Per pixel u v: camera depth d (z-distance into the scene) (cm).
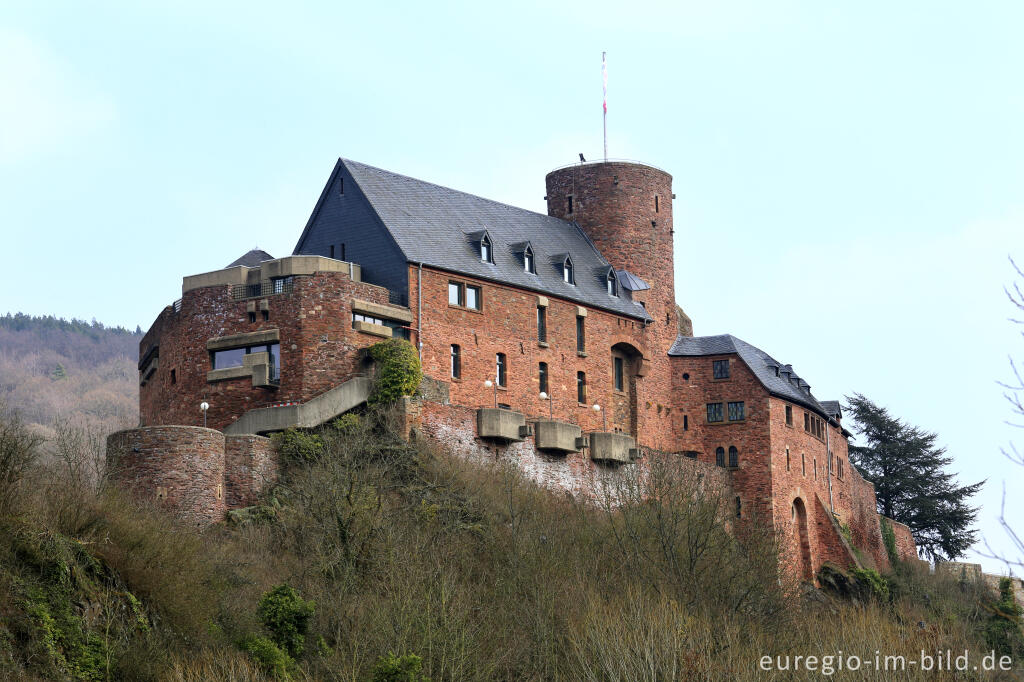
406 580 4844
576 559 5681
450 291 7044
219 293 6719
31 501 4209
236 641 4466
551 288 7644
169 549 4559
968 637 6147
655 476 6856
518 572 5306
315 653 4597
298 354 6494
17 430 4359
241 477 5812
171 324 6988
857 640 5019
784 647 5153
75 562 4131
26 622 3850
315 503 5453
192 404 6694
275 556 5409
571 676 4706
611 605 5131
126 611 4181
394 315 6738
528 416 7338
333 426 6281
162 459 5597
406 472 6100
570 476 7012
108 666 3912
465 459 6481
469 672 4481
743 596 5641
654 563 5809
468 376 7038
